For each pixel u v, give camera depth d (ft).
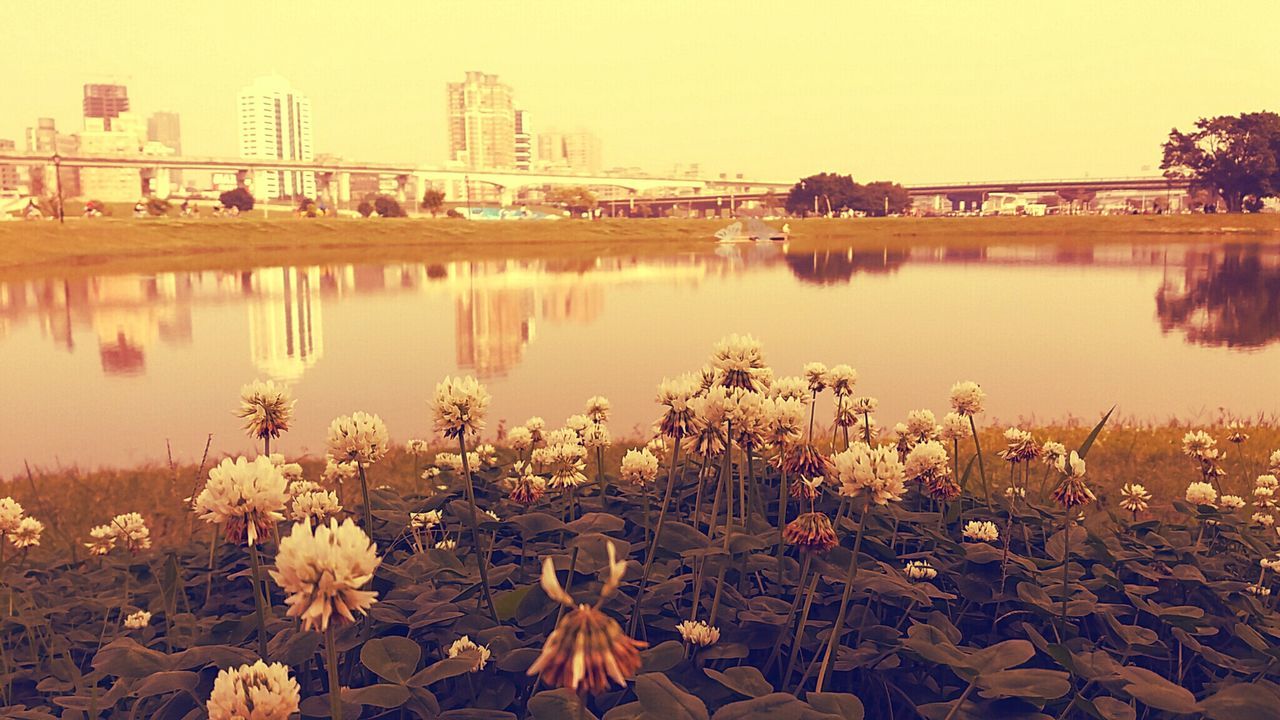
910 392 59.36
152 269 237.04
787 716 7.82
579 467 14.83
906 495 17.56
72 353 89.25
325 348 89.20
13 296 158.92
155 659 9.55
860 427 17.76
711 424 10.81
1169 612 11.72
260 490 8.89
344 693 8.79
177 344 94.73
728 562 11.05
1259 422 44.62
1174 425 43.27
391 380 68.80
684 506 16.08
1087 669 9.90
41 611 14.52
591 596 10.91
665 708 7.90
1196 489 17.74
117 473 36.09
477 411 10.94
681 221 500.33
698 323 106.52
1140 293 139.54
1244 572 15.90
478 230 437.58
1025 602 11.97
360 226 421.59
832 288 158.10
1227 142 462.60
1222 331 93.50
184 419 55.72
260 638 9.57
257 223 389.60
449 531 15.88
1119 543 15.35
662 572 12.29
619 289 160.86
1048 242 371.35
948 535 15.35
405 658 9.40
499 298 144.05
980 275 185.68
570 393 61.11
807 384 15.34
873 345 85.40
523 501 13.28
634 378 67.87
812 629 11.44
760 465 17.42
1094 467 32.14
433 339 94.48
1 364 82.64
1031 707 9.19
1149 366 71.41
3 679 12.81
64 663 13.03
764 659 11.36
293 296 151.64
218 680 6.92
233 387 67.51
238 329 107.04
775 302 132.98
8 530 17.62
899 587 10.83
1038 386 62.18
